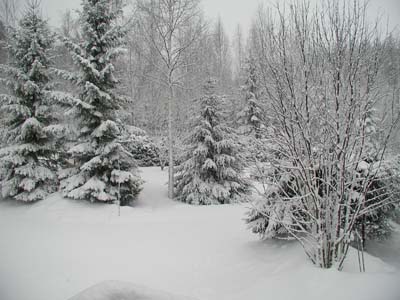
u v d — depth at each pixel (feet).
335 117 13.01
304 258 14.43
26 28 35.53
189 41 42.73
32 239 21.74
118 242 21.48
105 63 33.86
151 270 16.53
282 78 13.70
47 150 37.01
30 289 13.78
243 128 63.36
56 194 34.40
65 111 34.06
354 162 13.20
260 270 15.24
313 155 14.03
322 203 13.42
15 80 35.06
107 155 33.32
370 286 10.73
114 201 33.40
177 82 43.93
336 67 12.79
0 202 35.96
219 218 29.53
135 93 69.05
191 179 41.34
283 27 13.37
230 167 40.75
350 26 12.55
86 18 33.06
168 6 40.50
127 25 36.70
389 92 13.00
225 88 68.23
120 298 10.18
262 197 17.80
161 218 29.89
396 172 15.62
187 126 45.96
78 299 9.64
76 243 21.03
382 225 18.48
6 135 35.58
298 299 11.18
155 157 70.59
